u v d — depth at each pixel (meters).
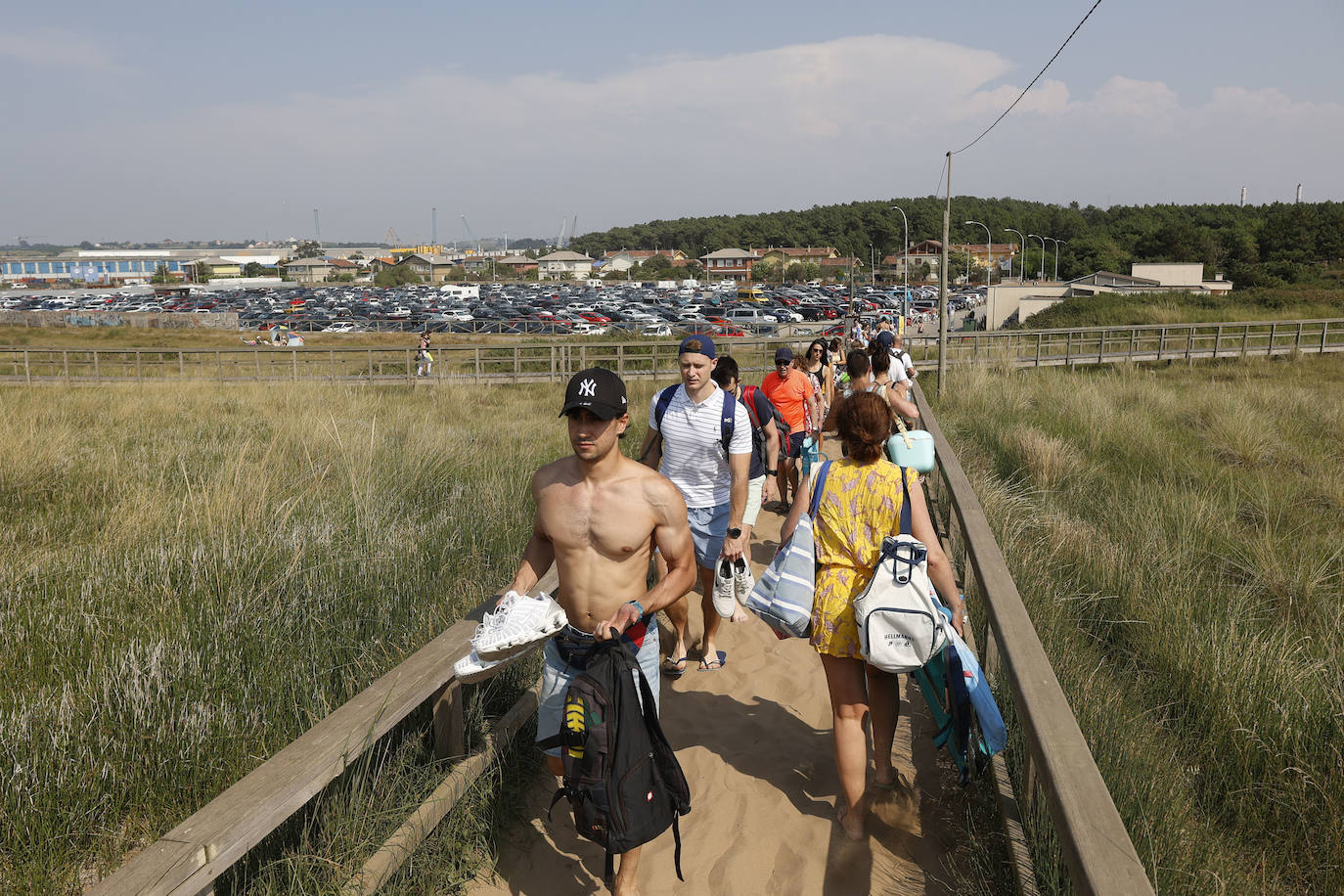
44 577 5.35
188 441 10.33
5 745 3.32
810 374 9.16
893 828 3.27
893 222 172.62
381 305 84.00
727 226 197.75
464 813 3.19
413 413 14.37
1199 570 6.07
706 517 4.59
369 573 5.20
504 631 2.69
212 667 4.00
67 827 3.05
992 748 3.09
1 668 4.14
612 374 2.77
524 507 7.07
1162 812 3.16
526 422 13.52
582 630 2.87
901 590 2.88
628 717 2.62
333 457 9.03
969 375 17.61
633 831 2.60
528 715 3.80
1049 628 4.80
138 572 5.29
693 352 4.36
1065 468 9.38
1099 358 23.98
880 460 3.10
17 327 65.62
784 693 4.54
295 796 2.33
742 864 3.13
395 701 2.83
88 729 3.49
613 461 2.79
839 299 82.94
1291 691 4.11
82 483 8.02
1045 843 2.73
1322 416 12.87
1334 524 7.57
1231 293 51.75
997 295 55.97
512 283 165.12
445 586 5.34
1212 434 11.68
